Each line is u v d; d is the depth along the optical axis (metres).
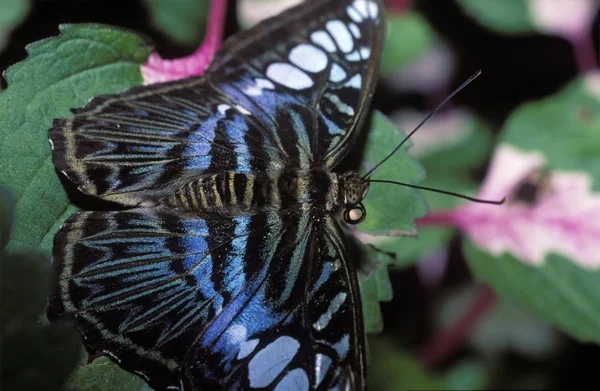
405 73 0.39
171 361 0.29
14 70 0.31
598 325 0.34
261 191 0.31
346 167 0.32
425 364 0.37
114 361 0.29
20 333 0.28
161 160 0.31
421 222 0.36
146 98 0.31
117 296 0.30
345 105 0.31
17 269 0.28
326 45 0.32
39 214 0.30
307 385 0.29
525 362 0.38
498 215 0.36
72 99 0.31
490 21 0.38
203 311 0.30
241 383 0.29
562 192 0.36
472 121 0.39
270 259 0.30
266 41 0.32
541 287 0.35
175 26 0.37
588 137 0.36
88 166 0.30
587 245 0.35
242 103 0.31
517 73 0.40
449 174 0.38
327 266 0.30
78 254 0.30
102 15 0.37
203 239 0.30
